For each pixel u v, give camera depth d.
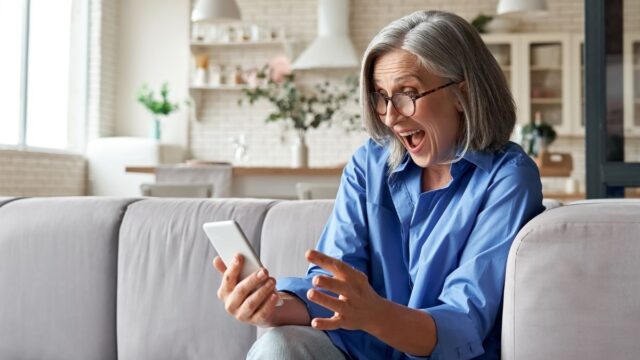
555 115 7.94
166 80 8.52
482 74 1.50
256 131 8.46
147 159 7.85
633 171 2.84
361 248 1.59
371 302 1.25
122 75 8.54
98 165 7.95
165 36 8.50
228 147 8.50
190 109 8.50
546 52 7.94
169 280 2.04
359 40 8.34
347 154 8.33
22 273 2.16
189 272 2.03
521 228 1.41
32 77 7.32
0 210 2.24
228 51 8.50
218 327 1.98
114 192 7.92
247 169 5.52
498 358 1.44
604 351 1.22
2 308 2.16
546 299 1.26
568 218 1.27
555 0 8.14
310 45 7.98
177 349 2.01
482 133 1.49
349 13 8.18
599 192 2.89
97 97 8.13
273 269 1.96
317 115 6.43
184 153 8.46
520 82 7.96
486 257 1.40
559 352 1.24
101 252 2.12
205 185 4.99
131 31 8.54
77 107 8.07
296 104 6.55
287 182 5.58
